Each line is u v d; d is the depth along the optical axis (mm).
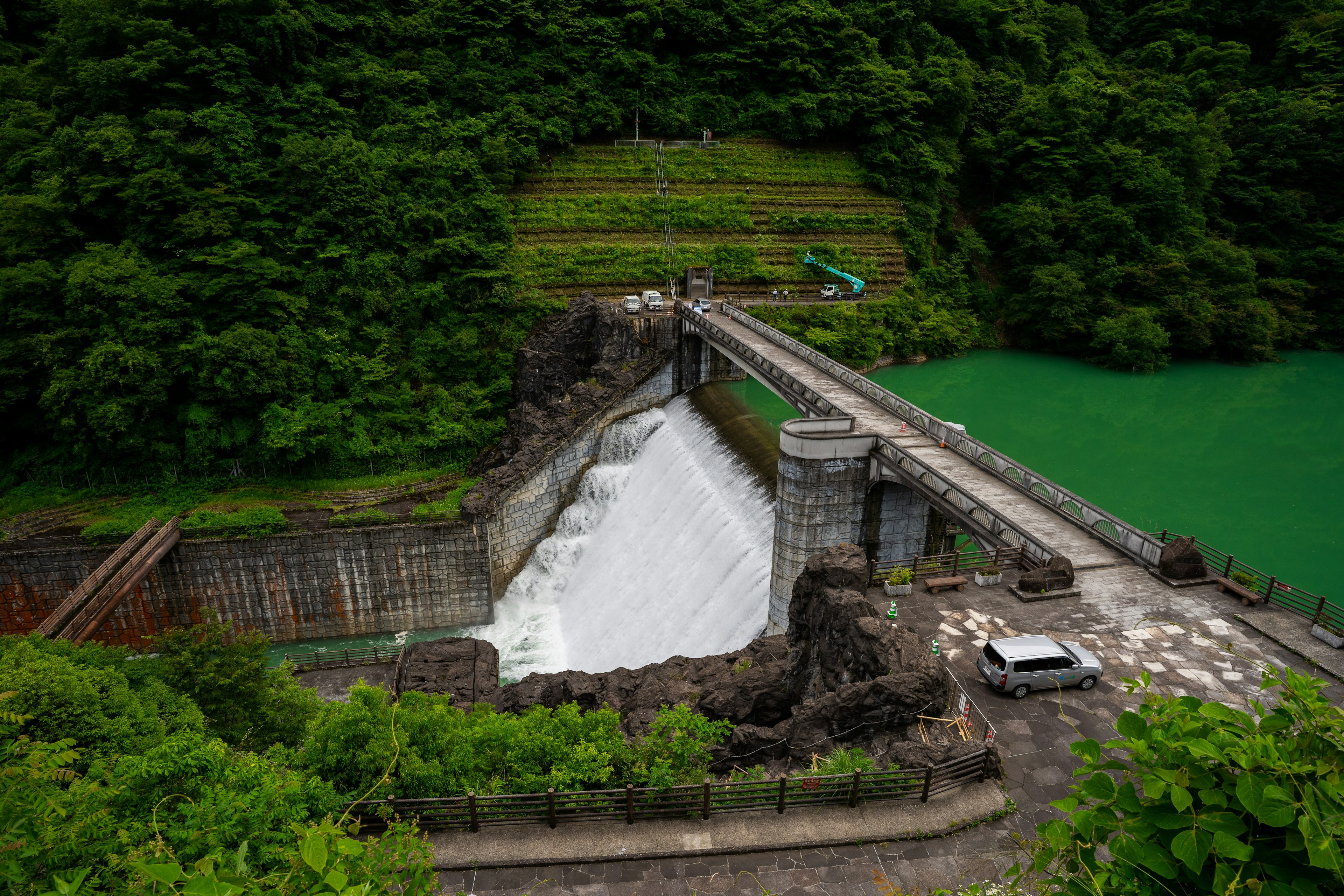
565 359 76875
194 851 12219
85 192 68188
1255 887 6492
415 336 76812
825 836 20734
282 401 67812
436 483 69688
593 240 95125
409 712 23266
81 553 57625
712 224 99688
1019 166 114062
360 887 7992
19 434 65625
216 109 74188
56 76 78812
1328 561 51125
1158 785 6973
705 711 32031
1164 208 104750
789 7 109000
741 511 54406
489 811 20984
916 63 114812
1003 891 17031
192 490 65875
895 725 24438
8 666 22078
